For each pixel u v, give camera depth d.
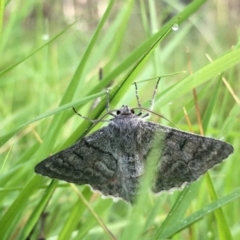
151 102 0.13
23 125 0.11
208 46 0.39
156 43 0.12
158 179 0.13
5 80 0.25
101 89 0.14
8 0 0.13
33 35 0.35
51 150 0.13
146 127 0.13
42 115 0.11
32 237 0.15
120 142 0.13
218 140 0.13
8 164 0.18
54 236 0.15
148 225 0.14
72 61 0.33
